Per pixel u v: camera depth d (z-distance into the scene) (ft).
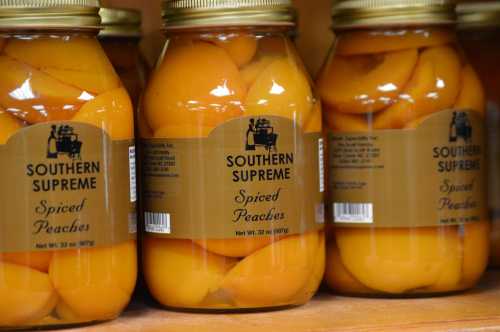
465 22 2.80
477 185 2.48
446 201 2.42
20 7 2.13
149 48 2.83
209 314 2.30
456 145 2.43
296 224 2.29
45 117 2.13
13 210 2.13
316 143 2.34
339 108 2.43
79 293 2.17
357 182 2.42
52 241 2.15
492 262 2.80
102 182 2.19
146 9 2.82
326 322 2.22
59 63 2.16
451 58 2.44
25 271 2.14
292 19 2.32
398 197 2.40
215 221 2.25
